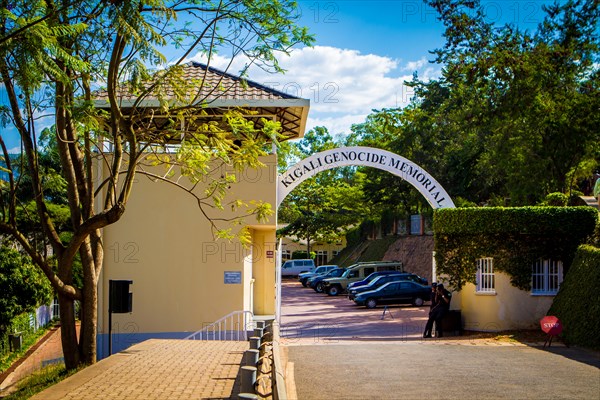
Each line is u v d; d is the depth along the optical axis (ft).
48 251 86.12
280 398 20.85
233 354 50.34
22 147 50.65
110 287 53.42
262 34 46.96
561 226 72.08
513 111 105.60
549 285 72.74
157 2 40.11
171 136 52.29
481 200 152.76
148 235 68.28
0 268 65.77
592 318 56.18
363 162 78.74
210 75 72.79
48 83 41.83
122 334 67.67
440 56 111.55
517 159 112.88
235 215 68.54
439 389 36.35
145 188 68.44
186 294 68.13
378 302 122.42
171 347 55.01
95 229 48.73
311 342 68.03
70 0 41.14
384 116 168.35
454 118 123.95
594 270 58.08
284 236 229.86
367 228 223.92
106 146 68.13
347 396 34.53
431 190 78.74
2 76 39.27
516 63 104.78
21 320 70.95
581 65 105.40
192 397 34.19
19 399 39.83
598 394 34.83
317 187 224.94
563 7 104.99
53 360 65.51
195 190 68.59
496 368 44.21
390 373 42.16
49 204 86.22
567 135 106.32
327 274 169.99
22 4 37.14
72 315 51.62
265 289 85.46
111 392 35.63
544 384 37.83
